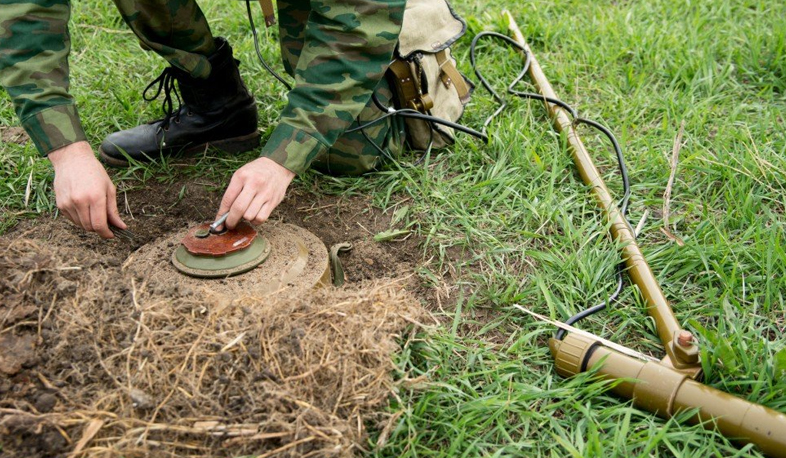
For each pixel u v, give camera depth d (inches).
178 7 97.2
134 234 101.9
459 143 113.7
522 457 69.6
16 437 61.1
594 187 103.0
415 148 114.0
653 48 137.8
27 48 78.6
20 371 66.1
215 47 106.2
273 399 64.2
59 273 74.2
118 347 68.1
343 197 107.0
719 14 148.3
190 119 110.4
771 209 101.3
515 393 75.3
